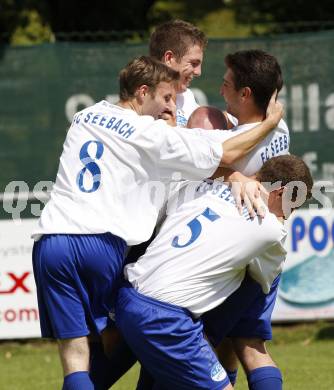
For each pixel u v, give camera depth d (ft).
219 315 58.13
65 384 55.57
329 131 102.94
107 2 146.72
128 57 102.37
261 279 57.00
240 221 55.06
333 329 107.55
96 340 60.75
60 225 55.88
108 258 55.57
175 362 54.29
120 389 80.74
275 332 108.06
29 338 105.19
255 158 58.44
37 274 56.90
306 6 147.95
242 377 83.82
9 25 134.62
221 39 102.42
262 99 58.59
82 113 58.34
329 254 103.04
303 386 79.66
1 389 82.74
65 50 101.96
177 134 56.24
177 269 54.95
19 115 101.55
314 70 103.04
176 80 59.72
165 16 148.05
